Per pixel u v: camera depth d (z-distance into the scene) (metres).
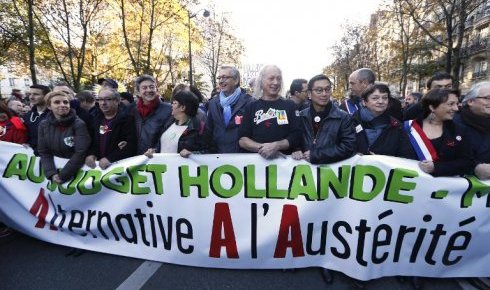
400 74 28.67
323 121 3.15
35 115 4.21
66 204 3.46
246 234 3.05
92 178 3.37
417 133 2.98
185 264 3.15
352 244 2.88
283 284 2.87
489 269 2.85
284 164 3.01
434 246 2.84
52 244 3.59
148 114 3.72
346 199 2.90
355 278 2.85
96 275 3.00
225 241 3.08
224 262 3.09
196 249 3.13
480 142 2.94
